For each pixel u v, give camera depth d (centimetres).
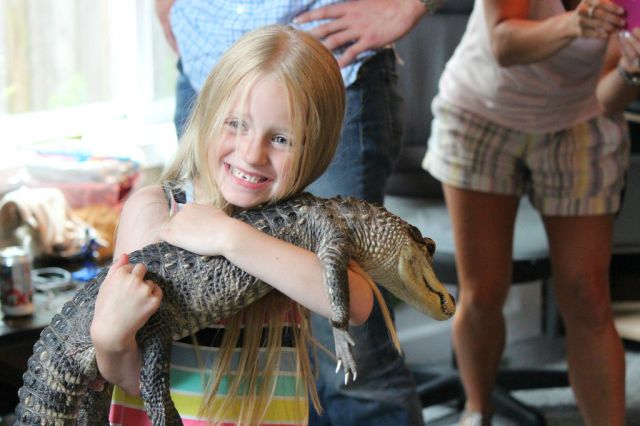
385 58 239
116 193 321
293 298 149
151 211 166
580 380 288
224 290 151
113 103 373
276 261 148
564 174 277
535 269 304
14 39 343
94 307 152
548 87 268
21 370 269
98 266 296
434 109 296
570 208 278
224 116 152
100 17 366
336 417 246
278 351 164
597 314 281
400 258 156
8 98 345
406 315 389
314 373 222
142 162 343
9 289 254
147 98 382
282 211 155
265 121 150
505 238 291
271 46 153
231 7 238
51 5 351
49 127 351
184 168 168
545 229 289
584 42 258
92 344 152
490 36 262
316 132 153
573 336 287
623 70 260
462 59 285
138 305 145
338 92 157
